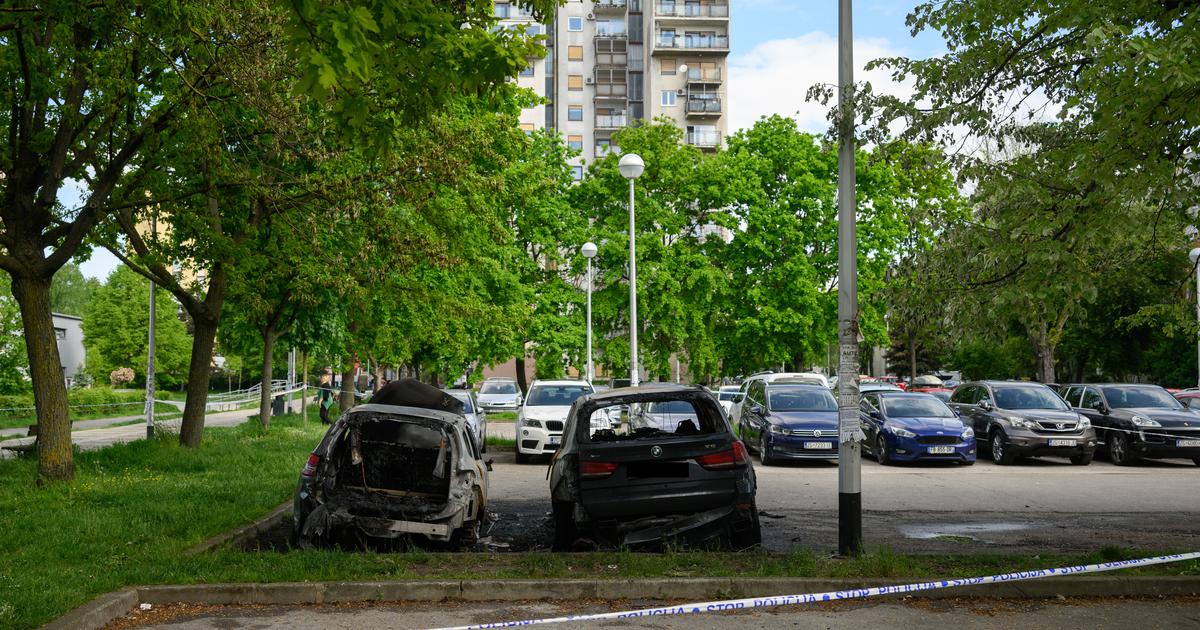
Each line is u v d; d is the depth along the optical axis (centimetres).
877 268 3912
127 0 1131
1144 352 3841
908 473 1792
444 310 1934
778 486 1549
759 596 719
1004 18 967
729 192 4034
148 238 1811
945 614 663
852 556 844
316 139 1484
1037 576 713
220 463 1609
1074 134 952
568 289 4050
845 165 892
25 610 602
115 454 1591
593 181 4188
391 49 674
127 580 718
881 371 9200
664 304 3881
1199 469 1923
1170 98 818
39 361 1273
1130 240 941
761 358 4081
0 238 1249
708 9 8788
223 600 698
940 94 979
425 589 713
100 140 1352
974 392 2252
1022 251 900
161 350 6650
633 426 987
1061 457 2097
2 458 1575
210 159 1410
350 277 1625
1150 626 629
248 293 1772
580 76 9000
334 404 2392
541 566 780
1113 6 859
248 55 1230
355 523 905
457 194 1803
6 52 1237
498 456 2128
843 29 903
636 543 900
